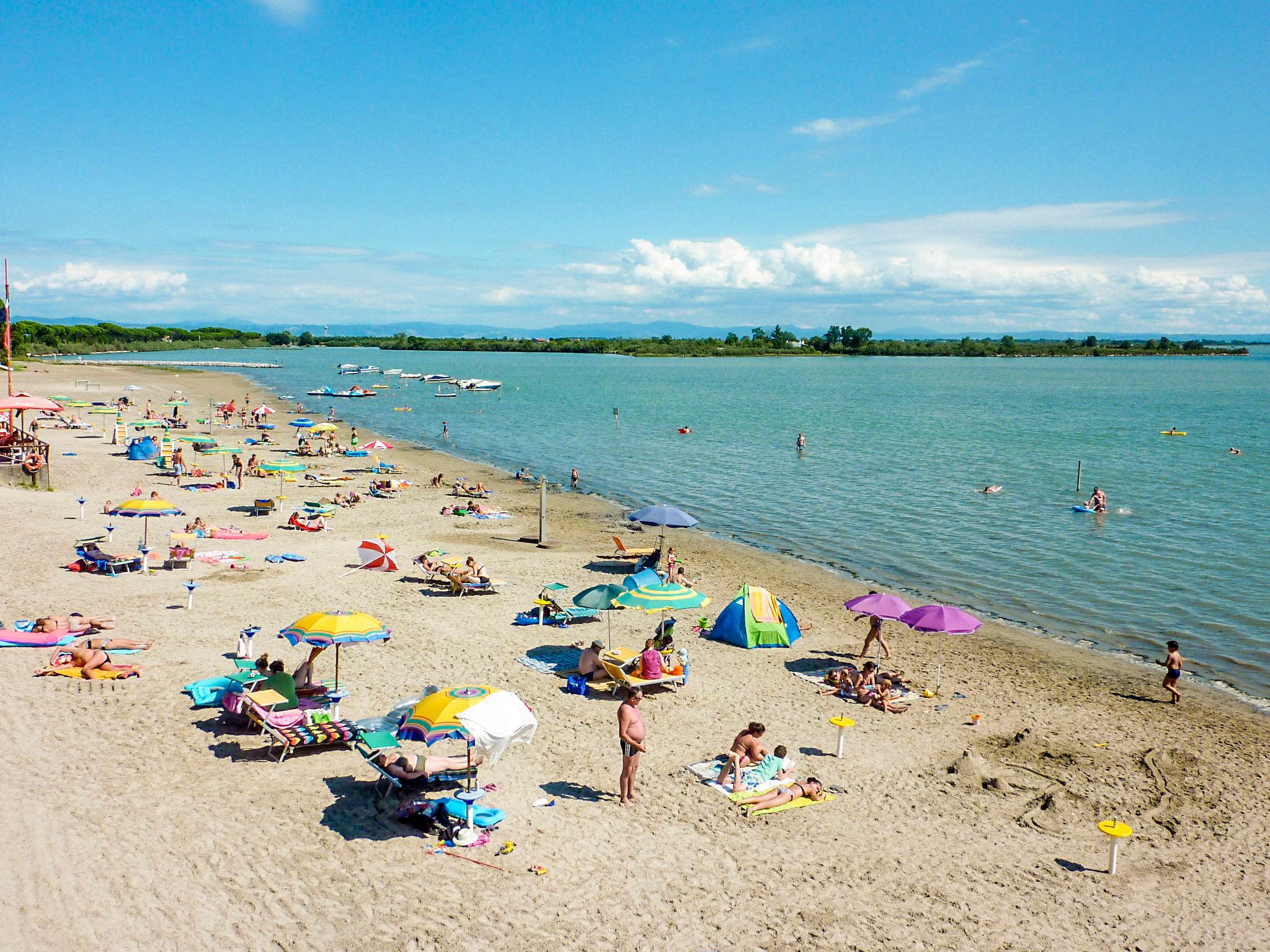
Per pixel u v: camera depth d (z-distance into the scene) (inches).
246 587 993.5
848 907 442.3
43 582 956.6
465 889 435.2
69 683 668.7
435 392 5128.0
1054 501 1765.5
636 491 1879.9
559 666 789.2
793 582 1167.0
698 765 598.5
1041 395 5128.0
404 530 1381.6
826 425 3297.2
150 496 1534.2
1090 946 423.5
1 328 5762.8
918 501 1776.6
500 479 2009.1
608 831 503.5
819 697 750.5
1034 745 669.3
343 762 569.3
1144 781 615.2
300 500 1598.2
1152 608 1071.0
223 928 390.0
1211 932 439.8
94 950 368.2
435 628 882.8
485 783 555.5
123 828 467.8
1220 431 3078.2
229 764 553.9
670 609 1007.6
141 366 6555.1
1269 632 987.3
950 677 824.9
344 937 390.6
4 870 419.5
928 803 566.3
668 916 424.8
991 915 443.5
